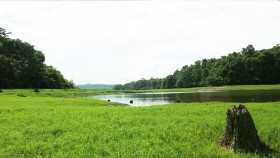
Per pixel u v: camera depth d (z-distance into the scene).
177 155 10.07
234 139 11.25
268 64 130.12
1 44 117.88
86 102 42.50
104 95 98.00
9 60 105.69
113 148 11.09
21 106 29.27
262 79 131.38
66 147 11.33
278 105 27.53
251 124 11.20
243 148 11.00
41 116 20.62
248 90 94.38
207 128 14.99
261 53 134.00
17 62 111.00
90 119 18.64
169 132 13.95
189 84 177.50
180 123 16.45
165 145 11.34
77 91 107.88
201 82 166.50
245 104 30.05
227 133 11.73
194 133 14.00
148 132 13.88
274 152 10.88
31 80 118.88
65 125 16.38
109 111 24.03
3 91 70.44
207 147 11.27
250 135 11.10
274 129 14.35
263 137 13.04
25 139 13.07
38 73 121.62
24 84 115.44
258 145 11.09
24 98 47.50
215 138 13.17
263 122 16.38
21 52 122.75
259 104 29.62
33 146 11.56
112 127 15.34
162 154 10.10
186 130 14.56
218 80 146.50
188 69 184.12
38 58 133.38
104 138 12.74
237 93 76.56
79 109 26.19
